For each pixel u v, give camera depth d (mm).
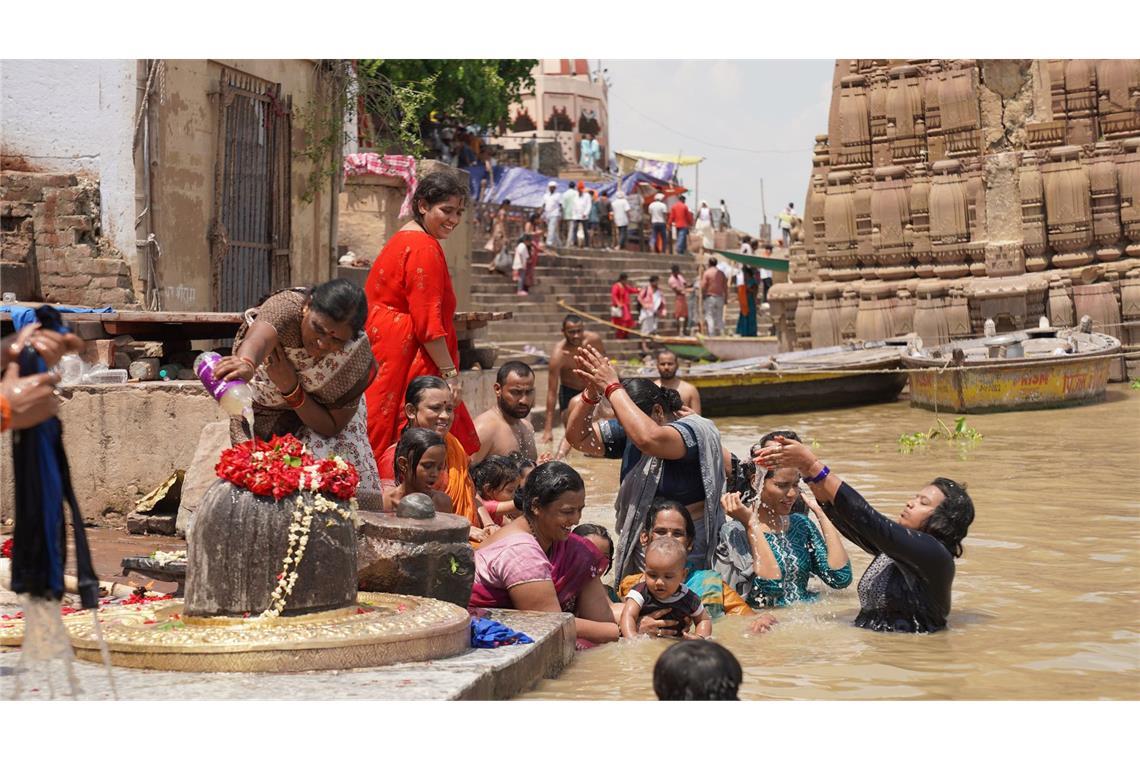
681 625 6234
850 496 6074
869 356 21891
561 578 6098
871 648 5844
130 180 12062
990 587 7137
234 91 13531
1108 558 7953
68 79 12078
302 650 4520
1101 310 23328
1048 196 24031
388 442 7574
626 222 38531
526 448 8836
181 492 8672
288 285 14773
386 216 19547
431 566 5461
